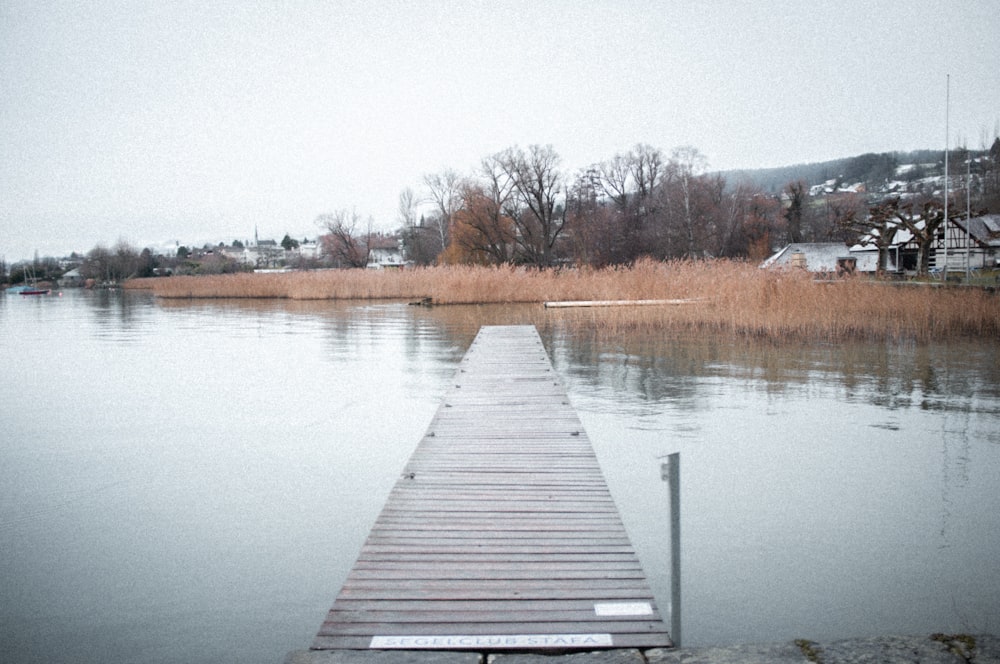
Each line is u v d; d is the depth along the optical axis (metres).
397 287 40.09
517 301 32.03
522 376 12.13
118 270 86.75
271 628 4.75
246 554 5.93
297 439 9.63
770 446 8.81
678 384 12.77
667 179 56.47
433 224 69.25
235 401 12.20
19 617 4.93
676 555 3.64
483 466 6.69
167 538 6.29
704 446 8.86
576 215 58.31
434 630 3.70
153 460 8.76
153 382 14.23
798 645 3.48
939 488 7.28
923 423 9.84
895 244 46.19
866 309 19.05
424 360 16.38
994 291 19.98
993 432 9.34
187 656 4.43
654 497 7.12
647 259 29.72
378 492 7.46
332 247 79.94
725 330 19.53
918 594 5.11
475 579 4.30
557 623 3.77
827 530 6.25
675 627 3.62
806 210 73.62
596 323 22.20
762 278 20.78
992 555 5.72
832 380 12.95
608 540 4.90
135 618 4.90
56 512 6.98
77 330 26.03
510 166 50.53
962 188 67.06
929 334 17.86
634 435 9.39
